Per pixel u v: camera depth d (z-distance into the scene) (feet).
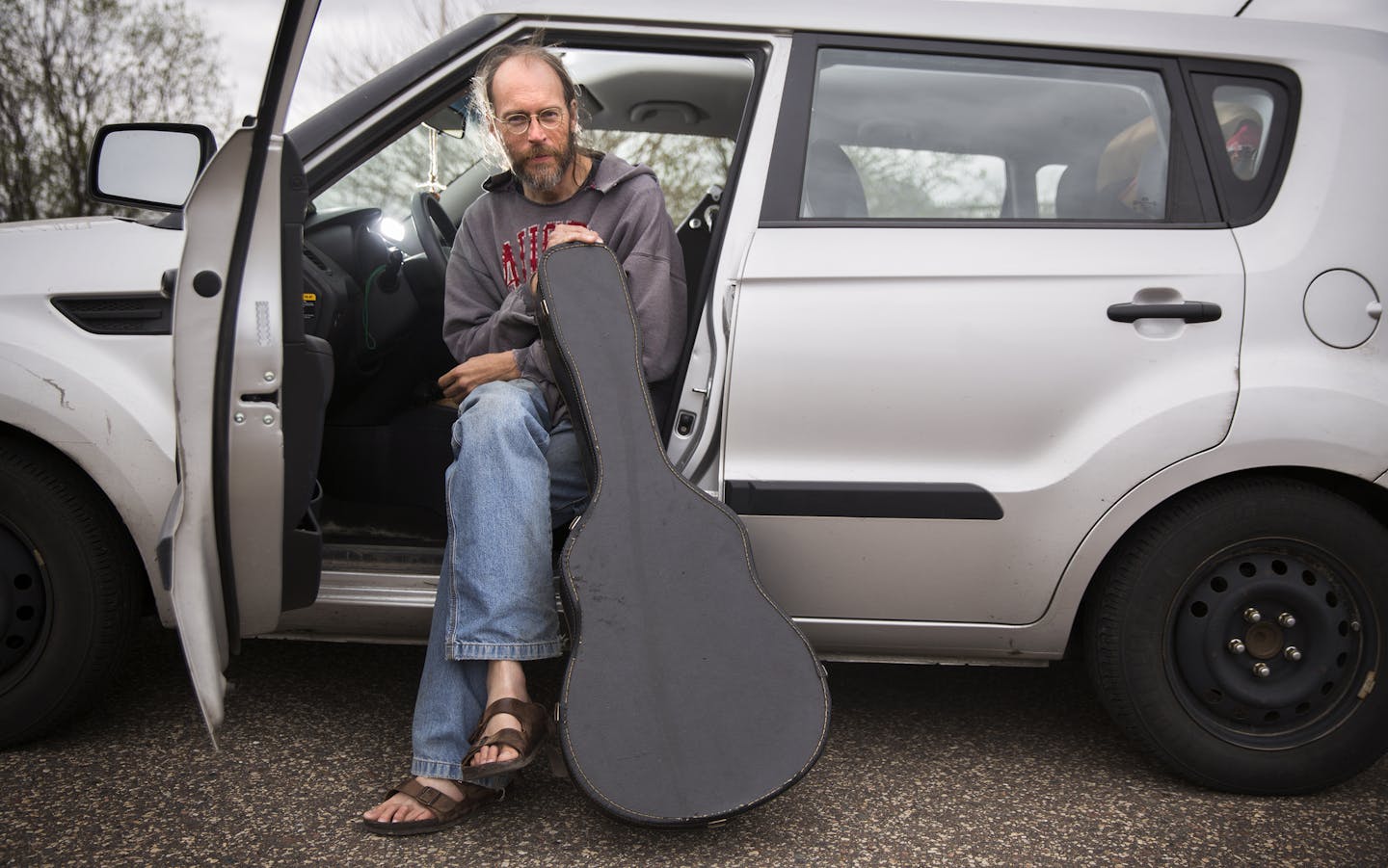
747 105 6.63
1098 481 6.22
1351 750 6.39
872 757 6.92
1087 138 6.60
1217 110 6.58
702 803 5.20
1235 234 6.39
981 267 6.29
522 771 6.45
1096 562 6.34
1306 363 6.21
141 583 6.57
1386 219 6.33
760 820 5.99
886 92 6.61
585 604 5.51
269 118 5.43
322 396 5.94
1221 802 6.42
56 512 6.17
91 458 6.03
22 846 5.37
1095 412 6.26
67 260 6.24
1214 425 6.15
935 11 6.62
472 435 6.01
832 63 6.63
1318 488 6.34
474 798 5.86
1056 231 6.42
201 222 5.51
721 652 5.53
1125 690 6.42
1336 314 6.25
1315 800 6.49
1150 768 6.89
